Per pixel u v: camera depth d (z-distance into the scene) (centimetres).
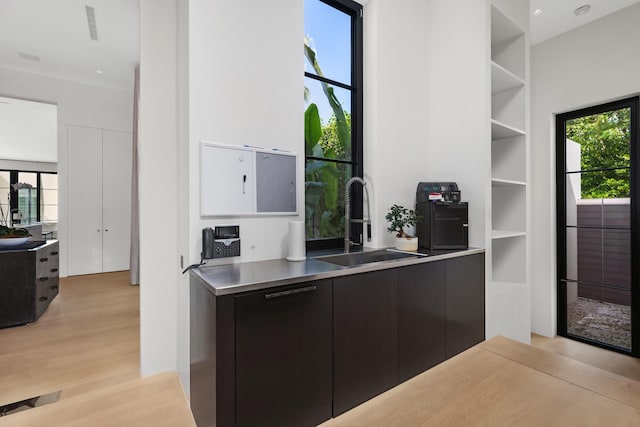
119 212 571
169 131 201
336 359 158
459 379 83
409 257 205
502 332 258
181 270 187
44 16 353
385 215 250
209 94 173
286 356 141
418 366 196
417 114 271
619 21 274
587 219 306
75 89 530
